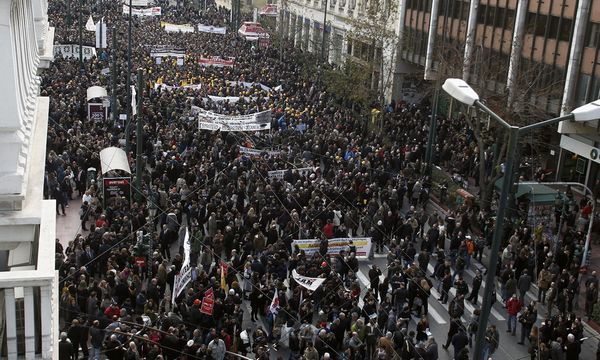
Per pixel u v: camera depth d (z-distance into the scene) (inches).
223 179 1152.2
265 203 1082.7
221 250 958.4
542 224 1100.5
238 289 820.6
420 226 1122.0
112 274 790.5
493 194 1251.2
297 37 2888.8
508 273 947.3
